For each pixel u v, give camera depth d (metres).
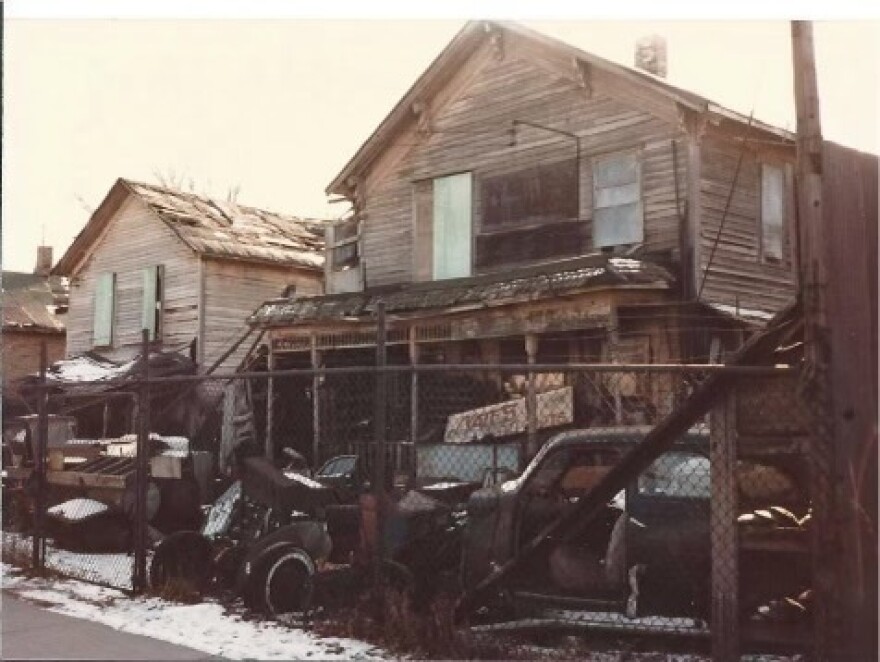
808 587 5.45
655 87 16.41
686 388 14.55
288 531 7.78
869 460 5.00
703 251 16.44
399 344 19.05
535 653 6.03
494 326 17.16
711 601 5.52
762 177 18.02
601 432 6.66
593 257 16.05
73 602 7.73
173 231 25.75
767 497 6.00
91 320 28.91
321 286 28.11
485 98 19.84
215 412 21.61
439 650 5.98
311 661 5.84
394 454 14.32
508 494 6.79
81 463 12.40
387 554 7.43
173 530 11.74
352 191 22.50
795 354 5.46
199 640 6.38
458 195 20.19
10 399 18.38
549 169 18.55
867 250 5.12
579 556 6.56
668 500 6.08
